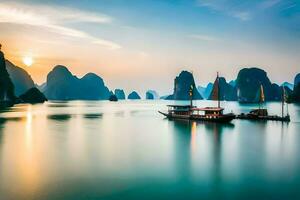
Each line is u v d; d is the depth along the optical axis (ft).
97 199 91.56
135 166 129.39
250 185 104.37
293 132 243.19
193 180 109.70
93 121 345.72
